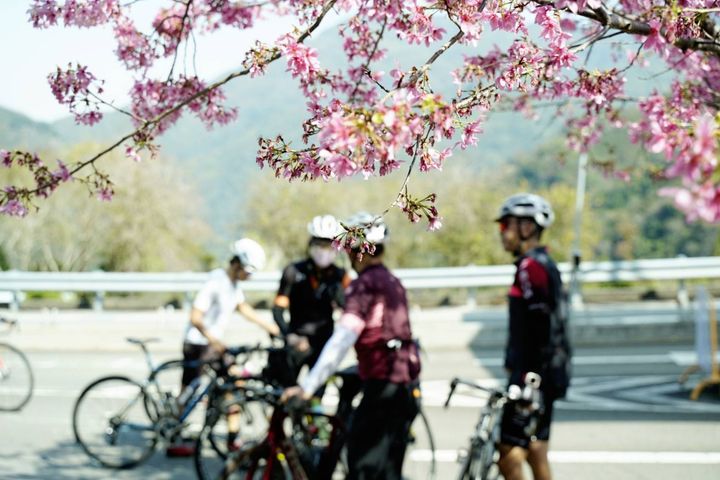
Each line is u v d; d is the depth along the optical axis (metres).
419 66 3.80
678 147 2.98
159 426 8.74
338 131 3.19
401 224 62.00
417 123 3.35
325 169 3.73
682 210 2.12
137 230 62.88
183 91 5.32
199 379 8.82
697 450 9.22
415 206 3.61
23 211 4.71
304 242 68.00
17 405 11.24
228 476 6.55
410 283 18.48
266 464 6.50
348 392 7.38
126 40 5.38
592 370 13.98
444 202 62.38
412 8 4.01
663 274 18.19
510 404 5.95
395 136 3.23
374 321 5.73
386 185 64.69
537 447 6.08
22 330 17.11
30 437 9.85
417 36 4.04
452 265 62.03
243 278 8.71
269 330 8.75
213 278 8.65
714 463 8.74
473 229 62.22
